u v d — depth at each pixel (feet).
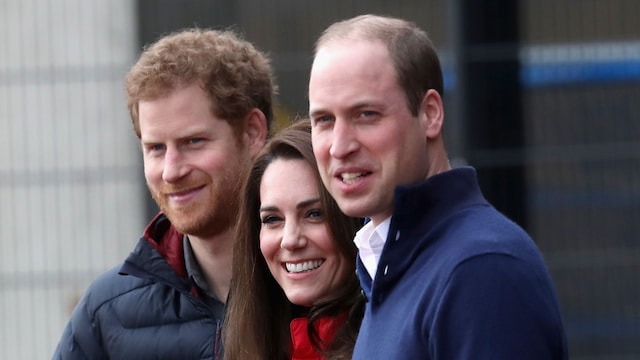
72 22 111.45
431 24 105.19
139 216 110.52
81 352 44.11
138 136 43.27
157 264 43.11
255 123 43.16
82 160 111.04
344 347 38.91
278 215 39.32
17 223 111.34
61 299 110.93
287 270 39.42
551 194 102.94
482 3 99.76
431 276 31.01
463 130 99.91
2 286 111.14
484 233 30.68
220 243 42.91
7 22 111.86
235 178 42.32
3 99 111.55
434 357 30.50
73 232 110.73
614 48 102.94
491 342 29.58
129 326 43.34
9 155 111.45
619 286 103.45
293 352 39.93
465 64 99.96
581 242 103.71
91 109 111.24
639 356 104.06
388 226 33.42
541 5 103.30
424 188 32.04
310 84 32.53
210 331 42.63
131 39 110.73
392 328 31.78
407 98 31.89
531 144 102.47
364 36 31.99
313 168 38.93
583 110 102.99
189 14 109.60
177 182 41.86
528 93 102.68
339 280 39.19
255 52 44.11
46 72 111.45
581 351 104.22
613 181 102.68
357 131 31.89
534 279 30.01
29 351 110.93
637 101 102.58
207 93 41.68
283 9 107.76
